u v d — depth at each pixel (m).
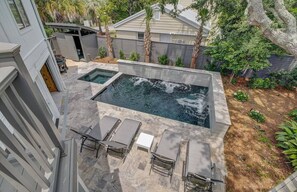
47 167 2.02
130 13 27.80
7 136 1.44
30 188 1.73
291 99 8.48
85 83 10.80
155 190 4.49
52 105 7.06
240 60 8.76
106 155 5.48
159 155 4.78
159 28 14.63
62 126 6.89
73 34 13.62
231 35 9.22
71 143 2.65
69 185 2.03
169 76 11.56
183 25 13.82
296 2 7.79
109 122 6.36
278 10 3.09
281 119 7.02
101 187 4.54
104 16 13.53
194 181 4.64
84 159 5.37
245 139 6.07
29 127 1.78
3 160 1.37
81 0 19.73
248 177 4.78
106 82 11.02
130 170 5.03
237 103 8.05
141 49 13.62
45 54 7.59
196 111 8.55
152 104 9.15
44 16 17.56
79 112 7.82
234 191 4.43
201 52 11.49
